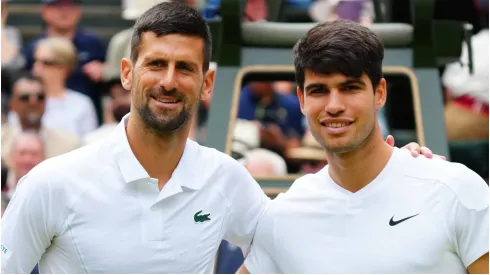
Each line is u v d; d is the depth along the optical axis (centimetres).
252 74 498
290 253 368
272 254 377
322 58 346
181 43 354
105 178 366
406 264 351
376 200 359
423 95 469
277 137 670
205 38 362
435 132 461
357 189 362
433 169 361
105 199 364
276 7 539
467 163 643
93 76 821
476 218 352
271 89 696
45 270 379
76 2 851
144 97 355
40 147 698
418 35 477
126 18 934
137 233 364
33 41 827
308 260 363
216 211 378
